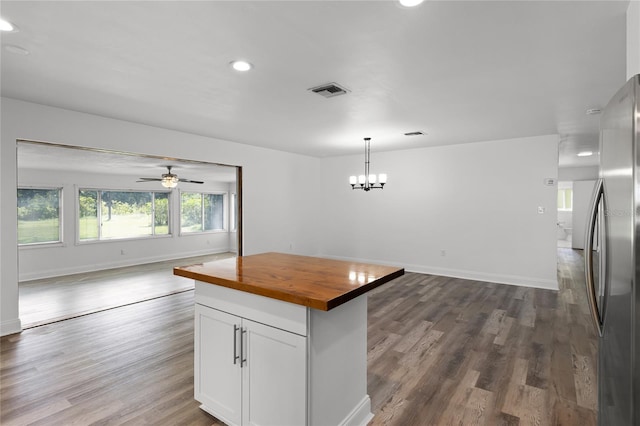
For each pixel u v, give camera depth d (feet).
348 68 8.54
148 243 28.68
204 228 33.96
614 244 4.55
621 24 6.40
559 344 10.37
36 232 22.98
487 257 18.60
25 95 10.68
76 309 14.55
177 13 6.08
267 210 20.75
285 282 6.12
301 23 6.42
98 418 6.85
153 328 11.94
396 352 9.88
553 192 16.76
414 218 21.02
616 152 4.52
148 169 23.75
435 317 12.85
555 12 6.02
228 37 6.98
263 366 5.96
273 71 8.73
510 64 8.29
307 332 5.39
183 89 10.08
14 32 6.75
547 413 7.01
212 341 6.81
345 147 20.40
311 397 5.50
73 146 12.44
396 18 6.24
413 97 10.76
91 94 10.56
